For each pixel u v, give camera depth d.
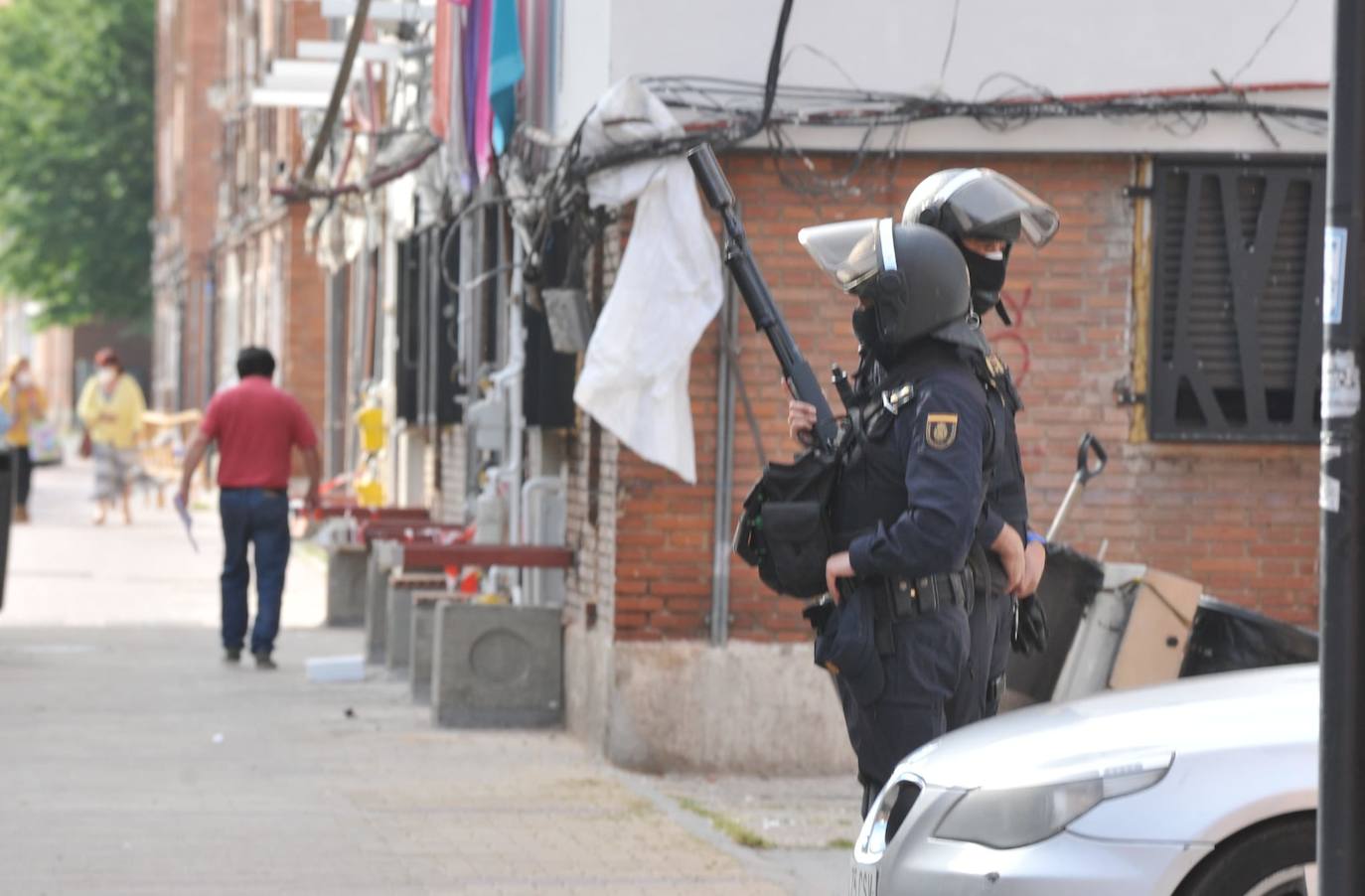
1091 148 32.84
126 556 77.44
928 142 32.56
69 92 183.88
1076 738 16.67
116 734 36.25
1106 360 33.34
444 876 24.80
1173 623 25.28
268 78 54.25
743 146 32.22
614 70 32.25
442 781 31.86
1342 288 12.87
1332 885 12.70
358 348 73.19
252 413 46.69
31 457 95.81
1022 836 16.16
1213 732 16.27
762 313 19.06
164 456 123.94
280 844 26.62
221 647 50.69
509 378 41.00
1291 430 33.41
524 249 39.69
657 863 25.83
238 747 35.03
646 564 33.03
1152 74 32.69
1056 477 33.31
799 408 18.73
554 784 31.70
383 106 58.66
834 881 25.09
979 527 18.14
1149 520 33.44
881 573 17.58
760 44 32.28
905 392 17.70
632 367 31.47
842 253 17.95
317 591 67.25
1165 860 15.71
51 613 57.69
